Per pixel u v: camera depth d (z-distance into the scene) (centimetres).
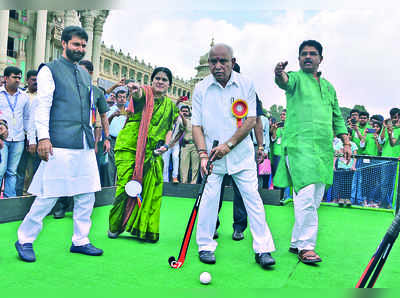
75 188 281
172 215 476
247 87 285
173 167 636
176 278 239
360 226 451
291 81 306
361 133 655
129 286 221
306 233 289
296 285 234
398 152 627
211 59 281
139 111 346
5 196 409
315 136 298
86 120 290
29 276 234
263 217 277
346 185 615
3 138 392
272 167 613
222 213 509
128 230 339
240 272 257
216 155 271
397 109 623
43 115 263
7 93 401
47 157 263
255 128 388
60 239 333
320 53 313
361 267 279
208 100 289
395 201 571
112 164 551
